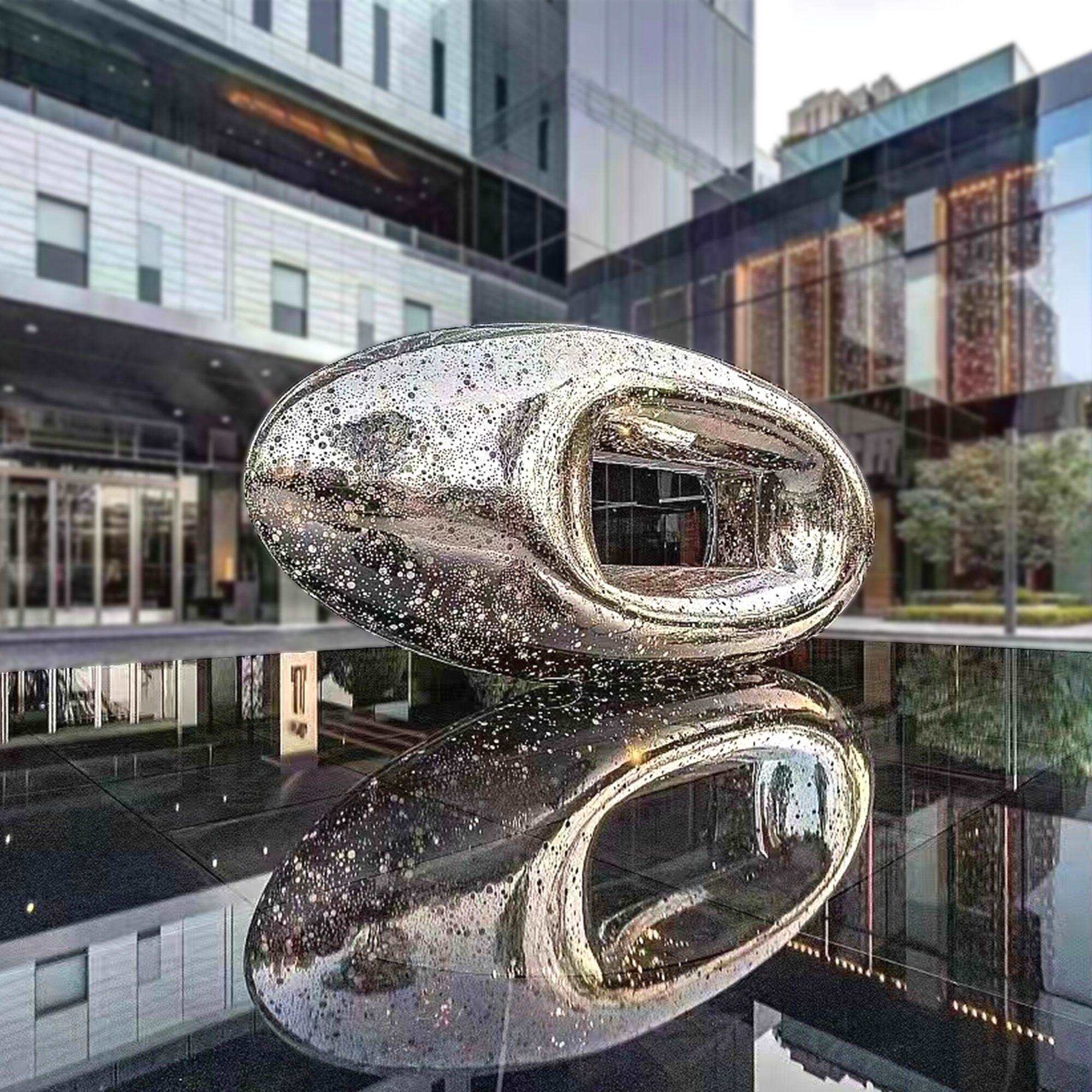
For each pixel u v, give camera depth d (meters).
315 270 16.27
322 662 5.09
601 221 19.84
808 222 17.77
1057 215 15.25
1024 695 4.02
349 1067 1.11
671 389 3.08
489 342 2.83
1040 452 15.91
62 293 11.95
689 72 21.98
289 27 17.28
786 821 2.07
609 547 3.83
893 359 17.17
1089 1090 1.05
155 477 16.95
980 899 1.62
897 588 18.47
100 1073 1.09
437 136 19.75
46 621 15.65
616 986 1.31
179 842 1.97
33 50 16.12
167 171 14.48
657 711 3.29
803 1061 1.11
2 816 2.17
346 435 2.68
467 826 2.05
